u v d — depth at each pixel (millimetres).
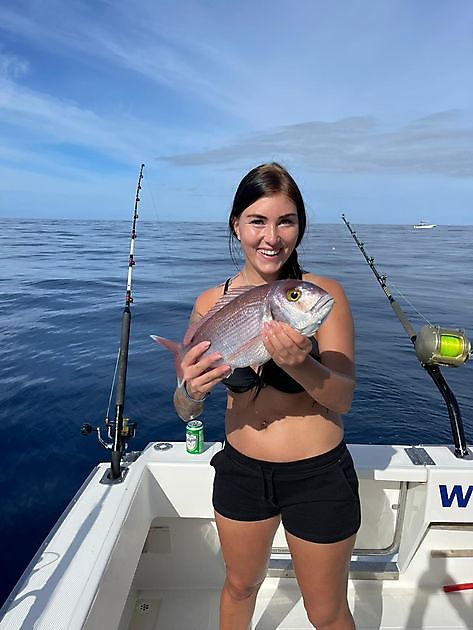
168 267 19797
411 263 22594
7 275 16812
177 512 2332
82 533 1764
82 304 11805
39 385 6551
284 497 1642
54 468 4789
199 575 2461
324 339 1647
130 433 2322
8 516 4137
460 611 2316
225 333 1608
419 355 2326
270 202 1626
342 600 1700
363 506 2453
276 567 2465
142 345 8289
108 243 35562
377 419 5602
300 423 1622
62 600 1440
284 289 1507
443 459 2332
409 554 2383
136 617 2289
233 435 1744
